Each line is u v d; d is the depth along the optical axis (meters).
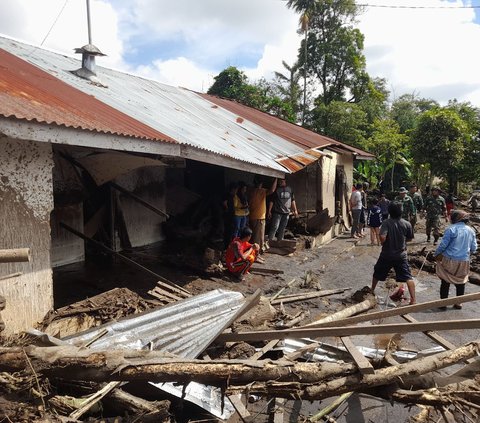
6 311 4.30
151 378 2.88
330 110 27.77
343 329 4.00
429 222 13.26
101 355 2.88
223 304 5.33
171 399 3.39
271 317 5.63
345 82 31.81
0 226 4.22
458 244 6.82
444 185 32.31
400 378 3.26
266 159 8.72
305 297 7.14
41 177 4.64
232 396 3.56
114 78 9.62
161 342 4.14
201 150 6.33
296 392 3.06
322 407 3.81
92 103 5.99
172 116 8.27
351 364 3.30
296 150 11.32
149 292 6.11
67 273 7.39
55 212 7.68
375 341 5.38
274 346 4.62
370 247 12.80
